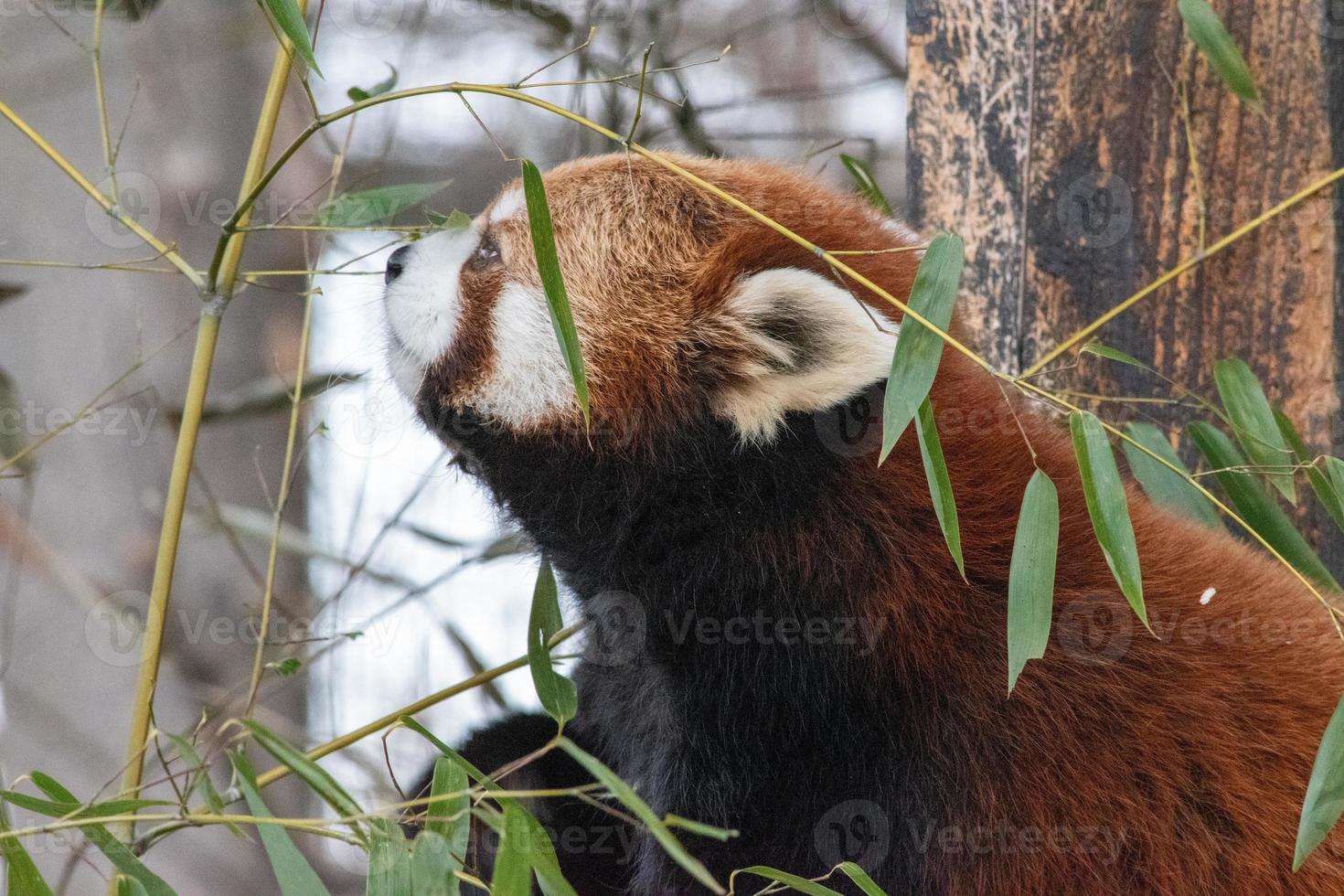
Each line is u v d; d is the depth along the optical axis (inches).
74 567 352.8
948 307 175.5
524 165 172.7
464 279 254.2
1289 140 248.5
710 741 231.1
